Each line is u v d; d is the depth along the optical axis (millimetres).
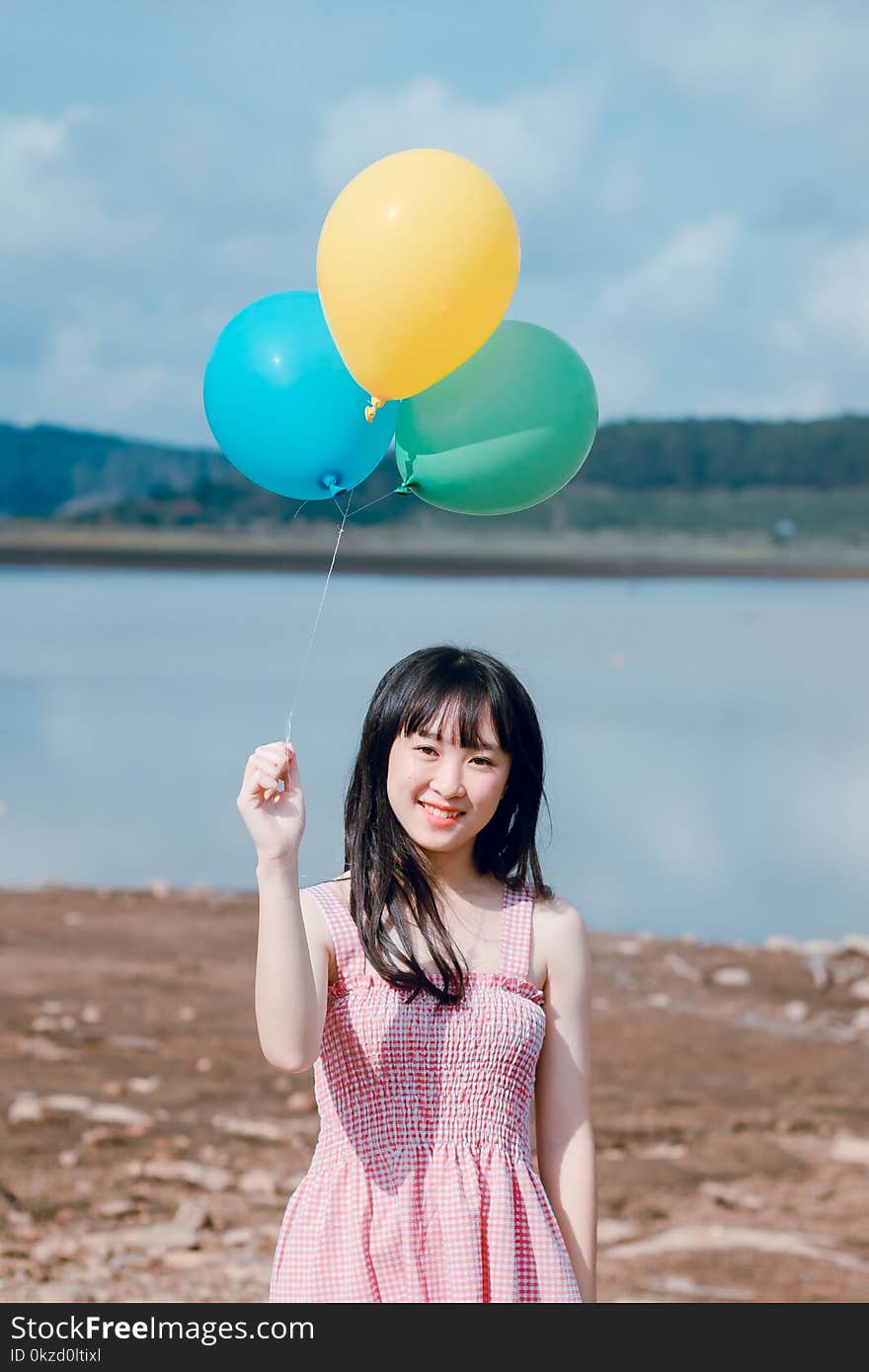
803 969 9703
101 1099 7121
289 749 2652
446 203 2926
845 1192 6230
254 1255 5434
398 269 2896
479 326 2996
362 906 2744
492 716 2752
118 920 10578
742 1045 8305
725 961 9812
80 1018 8383
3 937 10008
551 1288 2623
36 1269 5191
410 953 2689
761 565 93750
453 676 2762
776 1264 5469
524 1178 2674
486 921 2838
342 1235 2635
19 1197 5898
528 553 114250
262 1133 6781
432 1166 2639
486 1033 2674
